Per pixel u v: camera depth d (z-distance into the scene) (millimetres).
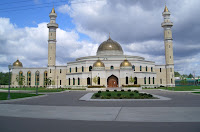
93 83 71875
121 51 87000
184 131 11555
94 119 15266
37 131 11680
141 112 18438
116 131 11586
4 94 42094
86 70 79125
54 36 87750
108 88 67938
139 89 66312
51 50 86750
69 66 87625
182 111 18953
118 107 22094
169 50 86750
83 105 24531
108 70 74062
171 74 86125
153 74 84062
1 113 18312
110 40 88938
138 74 77250
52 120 14969
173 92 53094
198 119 15117
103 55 82250
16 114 17750
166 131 11555
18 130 11945
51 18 87250
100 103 26984
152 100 30531
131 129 12047
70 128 12367
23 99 34188
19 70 95562
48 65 86375
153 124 13422
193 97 36750
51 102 28547
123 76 72250
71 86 82000
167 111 18984
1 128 12453
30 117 16234
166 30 87562
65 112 18734
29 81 94625
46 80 82688
